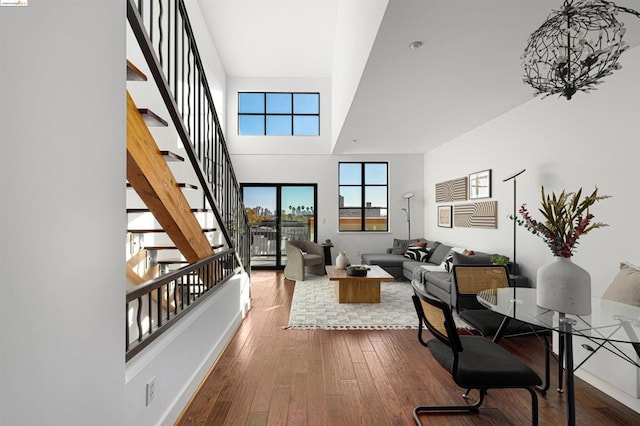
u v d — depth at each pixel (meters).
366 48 3.14
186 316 2.51
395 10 2.34
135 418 1.64
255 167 7.86
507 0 2.22
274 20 5.81
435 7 2.30
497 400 2.39
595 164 3.28
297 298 5.27
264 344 3.41
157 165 2.14
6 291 0.91
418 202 7.92
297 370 2.83
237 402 2.34
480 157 5.40
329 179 7.93
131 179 2.03
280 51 6.79
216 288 3.29
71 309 1.17
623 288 2.40
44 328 1.05
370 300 4.98
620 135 3.01
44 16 1.05
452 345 1.86
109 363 1.41
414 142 6.65
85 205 1.25
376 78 3.51
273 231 7.96
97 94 1.33
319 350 3.26
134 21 1.70
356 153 7.78
